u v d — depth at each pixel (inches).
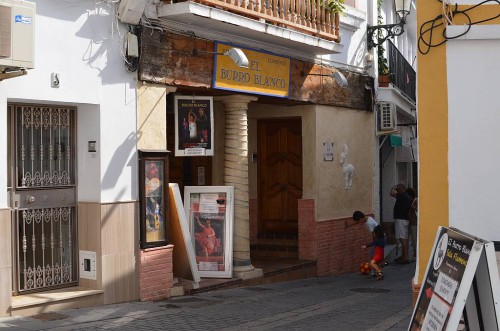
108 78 378.9
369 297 461.1
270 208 631.2
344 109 623.5
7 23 297.7
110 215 378.3
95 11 370.6
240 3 436.8
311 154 581.0
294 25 488.1
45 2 343.3
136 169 396.8
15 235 350.6
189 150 438.3
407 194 691.4
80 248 382.3
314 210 578.6
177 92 462.0
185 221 429.7
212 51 446.0
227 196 470.3
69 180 380.5
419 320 215.0
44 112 366.3
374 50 677.3
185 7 397.7
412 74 874.1
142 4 385.1
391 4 815.7
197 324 345.4
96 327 323.9
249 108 608.4
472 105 306.3
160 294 408.2
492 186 303.0
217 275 467.2
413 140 945.5
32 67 308.3
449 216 307.6
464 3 307.4
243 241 486.9
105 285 375.2
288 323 358.6
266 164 631.8
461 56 307.7
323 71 580.7
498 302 183.9
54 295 356.8
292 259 581.9
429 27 312.3
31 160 359.6
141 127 399.5
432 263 217.2
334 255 602.2
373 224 577.9
